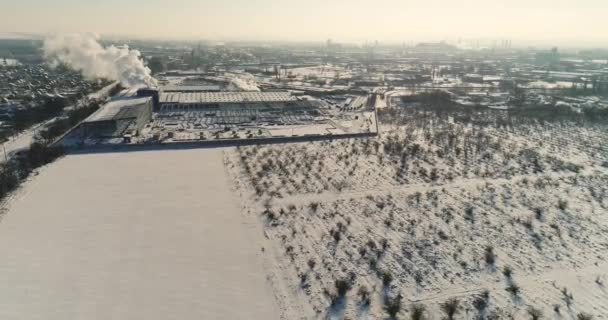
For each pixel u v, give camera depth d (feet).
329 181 246.68
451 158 297.94
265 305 134.62
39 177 243.19
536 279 151.33
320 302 136.67
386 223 192.85
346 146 327.06
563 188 242.17
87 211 198.08
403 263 159.74
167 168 263.70
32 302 132.87
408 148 319.88
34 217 190.70
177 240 173.17
